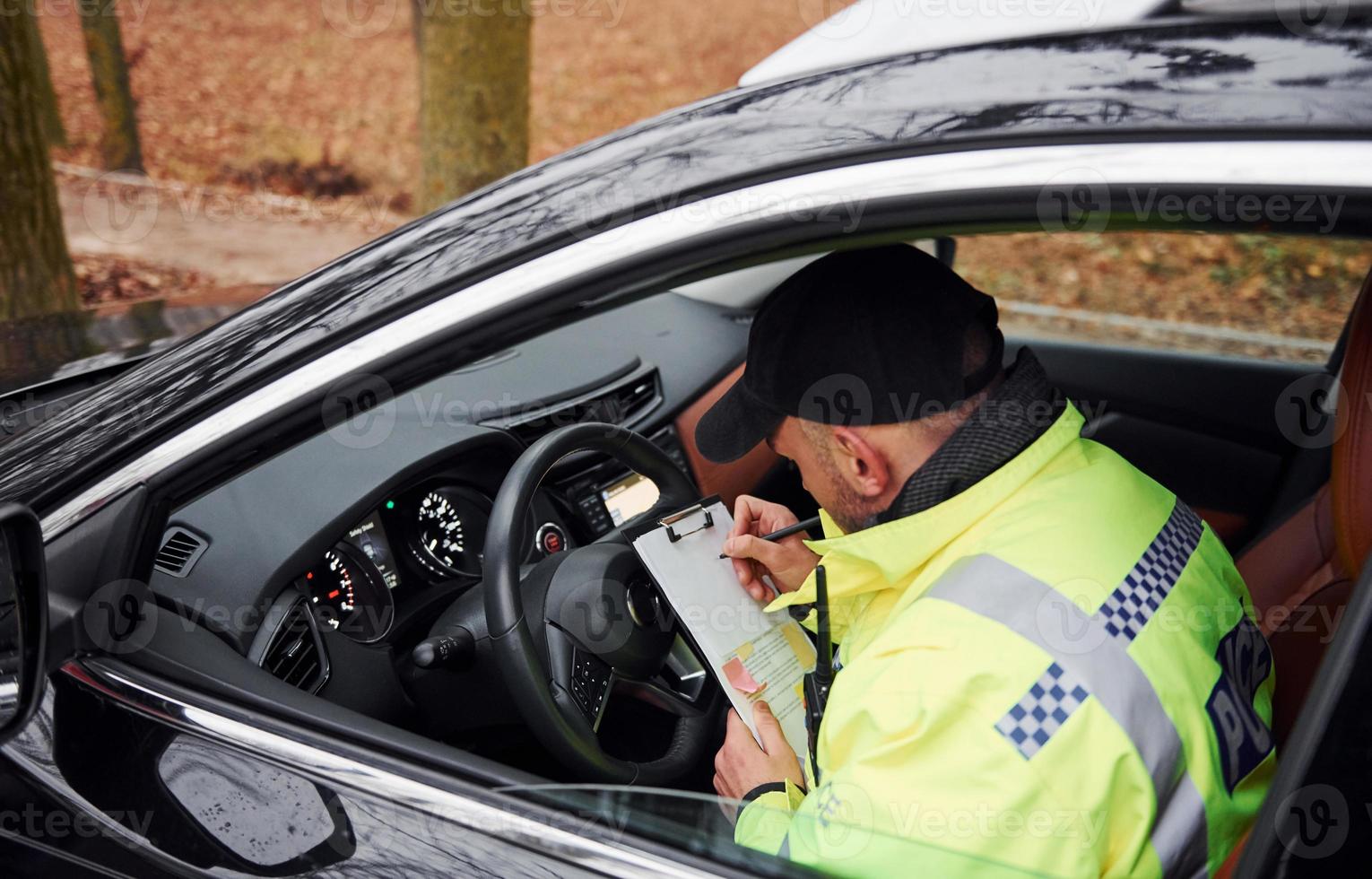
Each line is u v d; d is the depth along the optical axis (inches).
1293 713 56.9
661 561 58.4
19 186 165.2
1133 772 40.2
